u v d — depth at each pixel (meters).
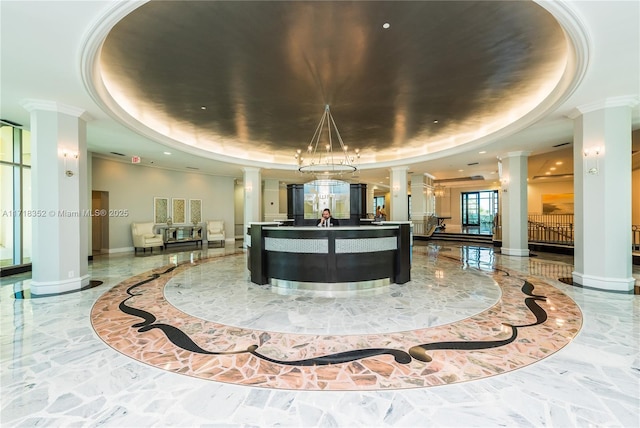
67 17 2.74
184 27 3.30
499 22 3.26
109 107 4.93
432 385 2.31
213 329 3.42
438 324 3.52
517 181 8.78
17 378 2.42
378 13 3.09
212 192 13.14
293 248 5.07
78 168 5.15
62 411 2.02
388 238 5.26
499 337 3.16
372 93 5.18
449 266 7.26
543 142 7.42
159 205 11.30
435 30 3.40
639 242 9.32
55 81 4.02
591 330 3.32
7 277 6.21
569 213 13.58
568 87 4.19
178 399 2.15
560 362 2.64
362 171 12.11
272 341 3.10
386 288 5.14
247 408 2.05
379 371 2.52
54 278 4.93
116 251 9.99
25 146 6.86
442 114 6.33
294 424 1.90
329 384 2.33
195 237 12.21
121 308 4.18
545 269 6.84
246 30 3.37
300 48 3.76
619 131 4.75
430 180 15.30
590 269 5.13
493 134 7.20
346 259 4.89
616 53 3.38
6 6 2.57
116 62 4.09
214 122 6.81
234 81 4.68
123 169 10.20
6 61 3.50
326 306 4.21
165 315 3.88
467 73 4.47
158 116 6.39
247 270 6.99
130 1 2.60
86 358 2.76
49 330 3.40
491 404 2.08
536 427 1.85
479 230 16.73
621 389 2.24
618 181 4.80
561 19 2.83
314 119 6.62
